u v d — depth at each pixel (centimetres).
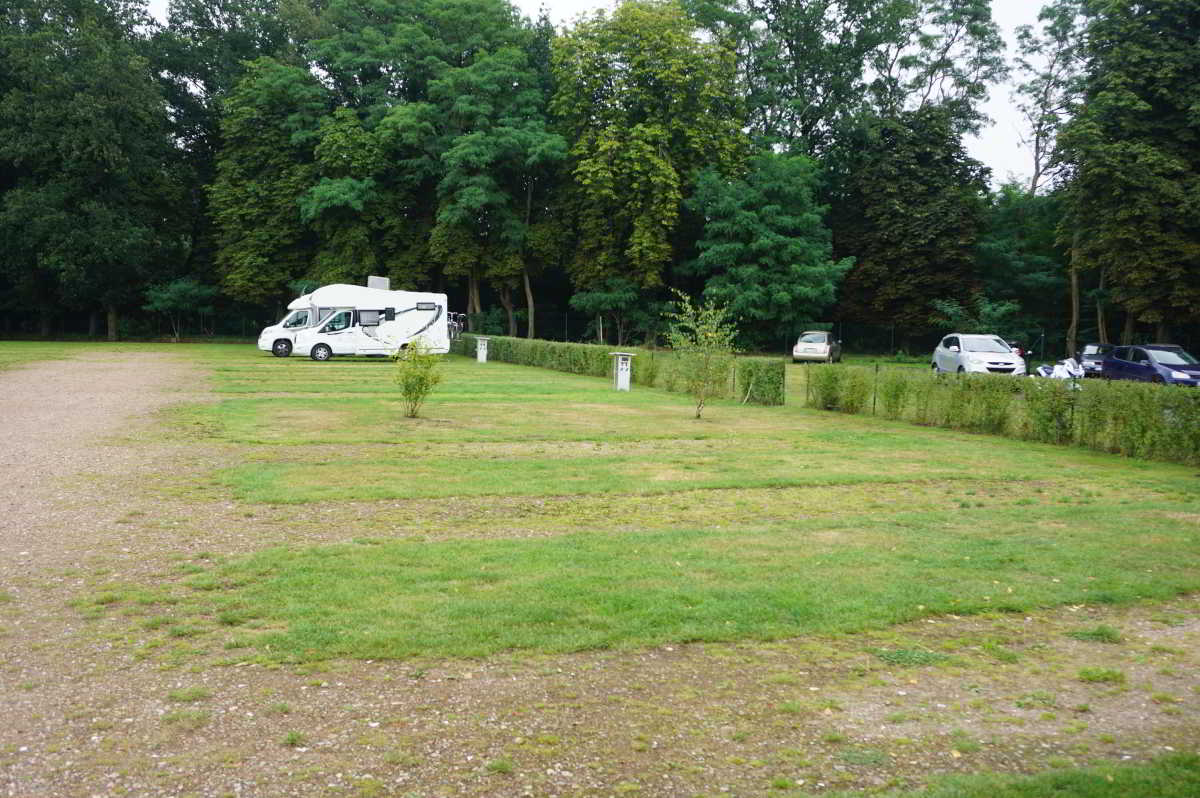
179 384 2430
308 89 5069
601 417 1866
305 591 649
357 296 3756
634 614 605
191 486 1041
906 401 1952
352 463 1230
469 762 406
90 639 556
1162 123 3544
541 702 472
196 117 5816
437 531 852
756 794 382
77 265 4862
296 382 2567
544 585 669
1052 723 457
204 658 527
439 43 5022
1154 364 2852
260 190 5159
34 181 4897
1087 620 620
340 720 447
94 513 893
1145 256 3506
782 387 2264
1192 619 624
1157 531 880
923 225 4916
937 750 426
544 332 5828
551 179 5209
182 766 399
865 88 5369
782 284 4712
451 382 2720
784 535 849
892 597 650
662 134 4388
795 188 4675
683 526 890
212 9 5856
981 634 588
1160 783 388
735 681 505
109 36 5078
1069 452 1500
